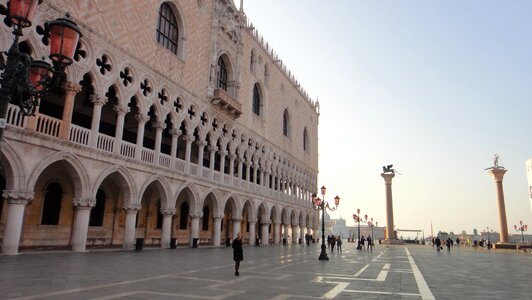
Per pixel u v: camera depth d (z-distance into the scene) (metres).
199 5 34.84
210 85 35.06
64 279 11.26
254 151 44.72
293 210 57.59
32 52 18.84
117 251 23.39
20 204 17.89
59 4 20.41
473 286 13.71
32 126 18.58
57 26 8.19
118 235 29.56
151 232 33.38
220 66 39.84
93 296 8.92
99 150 22.28
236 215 39.69
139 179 25.67
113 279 11.81
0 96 7.45
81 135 21.66
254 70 46.38
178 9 31.55
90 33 22.27
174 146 29.83
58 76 8.38
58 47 8.17
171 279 12.55
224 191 37.19
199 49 34.16
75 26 8.38
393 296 10.86
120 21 24.75
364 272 17.59
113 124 31.22
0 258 16.06
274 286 11.95
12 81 7.62
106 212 28.80
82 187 21.17
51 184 24.77
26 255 17.89
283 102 56.03
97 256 19.41
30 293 8.90
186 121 31.62
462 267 22.44
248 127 43.31
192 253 25.38
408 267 21.38
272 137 50.62
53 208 24.83
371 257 30.33
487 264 25.53
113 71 23.95
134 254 21.94
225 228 46.78
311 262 22.48
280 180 53.88
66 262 15.77
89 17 22.28
